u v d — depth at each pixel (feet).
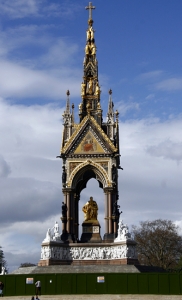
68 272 348.59
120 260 368.68
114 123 411.13
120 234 376.48
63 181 396.78
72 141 401.49
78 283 321.32
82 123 403.95
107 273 321.73
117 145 405.18
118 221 391.65
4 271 387.75
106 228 387.34
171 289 313.73
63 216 390.83
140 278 318.65
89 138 402.11
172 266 585.63
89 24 444.14
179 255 565.53
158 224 565.94
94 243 380.99
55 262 371.35
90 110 417.08
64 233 387.75
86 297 297.33
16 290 321.93
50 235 376.27
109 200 391.04
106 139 399.65
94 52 433.89
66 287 321.11
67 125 411.34
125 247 368.07
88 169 400.47
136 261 371.56
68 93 418.51
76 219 413.39
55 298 294.87
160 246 546.26
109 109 415.03
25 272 355.36
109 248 378.53
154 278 317.22
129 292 317.22
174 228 564.30
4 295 320.50
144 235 556.92
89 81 426.51
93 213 400.47
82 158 399.24
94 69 428.97
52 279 322.55
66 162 399.85
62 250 378.32
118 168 413.59
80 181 418.51
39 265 374.22
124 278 319.68
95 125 402.93
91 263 376.07
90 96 420.77
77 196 419.95
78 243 380.58
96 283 320.70
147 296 300.20
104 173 395.34
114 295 306.55
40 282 312.29
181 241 559.38
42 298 295.69
